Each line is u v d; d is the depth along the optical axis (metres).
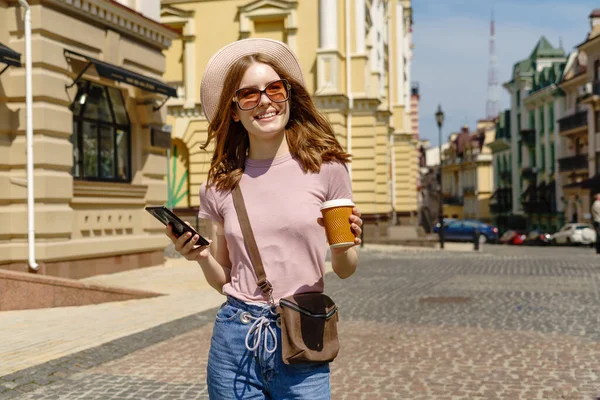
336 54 27.27
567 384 5.59
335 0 27.44
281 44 2.73
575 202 51.31
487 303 10.35
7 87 11.97
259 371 2.56
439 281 13.76
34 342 7.27
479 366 6.26
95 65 12.88
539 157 59.41
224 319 2.63
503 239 46.97
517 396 5.27
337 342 2.57
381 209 31.91
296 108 2.74
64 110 12.60
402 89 42.94
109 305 9.99
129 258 14.98
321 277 2.62
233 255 2.65
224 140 2.75
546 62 62.19
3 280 9.66
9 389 5.46
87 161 13.84
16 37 12.02
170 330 7.98
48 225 12.09
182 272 14.57
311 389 2.52
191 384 5.71
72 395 5.39
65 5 12.57
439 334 7.83
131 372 6.13
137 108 15.41
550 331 7.94
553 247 37.75
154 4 16.22
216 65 2.74
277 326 2.53
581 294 11.23
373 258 21.55
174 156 28.39
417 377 5.90
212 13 28.25
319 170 2.62
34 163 12.05
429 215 56.00
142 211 15.55
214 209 2.72
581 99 48.41
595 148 47.44
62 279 9.98
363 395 5.37
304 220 2.56
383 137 31.81
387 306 10.16
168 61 28.58
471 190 86.50
